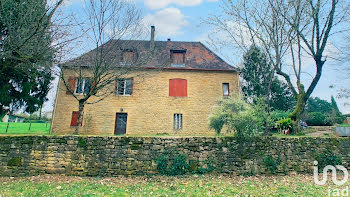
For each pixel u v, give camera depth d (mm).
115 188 5348
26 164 6742
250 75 19484
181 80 16250
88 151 6941
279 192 5141
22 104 15195
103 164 6855
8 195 4691
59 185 5602
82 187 5426
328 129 16891
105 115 15070
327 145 7770
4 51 6957
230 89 16156
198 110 15688
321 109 37062
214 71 16500
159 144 7141
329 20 11766
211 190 5242
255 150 7426
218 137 7449
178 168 6906
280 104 29219
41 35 7230
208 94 15992
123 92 15789
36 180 6141
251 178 6699
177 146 7164
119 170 6824
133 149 7035
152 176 6664
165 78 16141
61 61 8219
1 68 9000
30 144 6902
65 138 7023
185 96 15930
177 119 15656
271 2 11773
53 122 14523
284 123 13500
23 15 7168
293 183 6082
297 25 11805
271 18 12023
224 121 8492
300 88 12906
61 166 6805
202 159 7137
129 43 12641
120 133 15086
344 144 7836
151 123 15281
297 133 12148
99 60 11273
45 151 6883
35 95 16156
